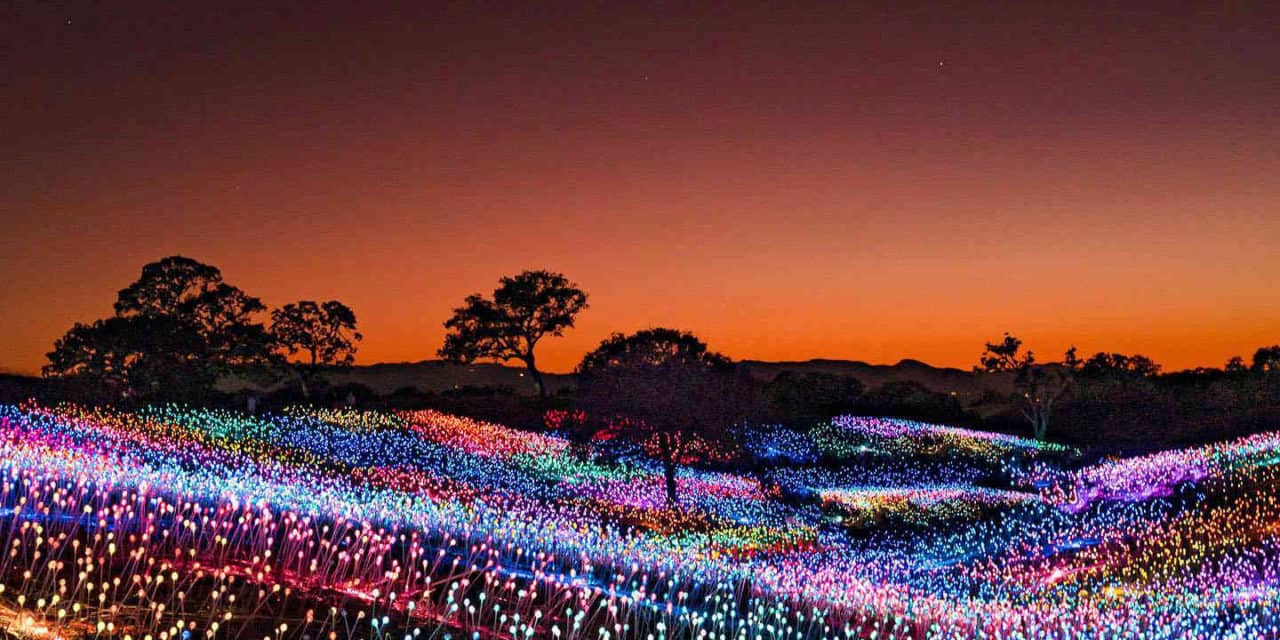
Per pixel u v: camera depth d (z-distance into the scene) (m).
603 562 18.97
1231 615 21.39
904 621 18.69
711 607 16.81
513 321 73.38
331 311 67.00
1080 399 64.50
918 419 64.94
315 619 11.87
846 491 42.91
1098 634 19.00
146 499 16.98
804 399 63.75
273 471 32.84
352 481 34.62
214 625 10.08
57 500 14.31
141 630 10.36
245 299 61.84
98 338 48.94
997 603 22.91
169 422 42.56
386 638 11.73
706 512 36.66
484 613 13.72
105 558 12.72
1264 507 32.34
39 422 35.84
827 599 18.77
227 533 15.45
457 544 18.31
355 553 15.70
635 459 43.53
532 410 56.75
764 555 29.44
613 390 40.81
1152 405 62.19
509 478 39.38
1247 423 53.94
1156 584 25.97
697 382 40.81
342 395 60.97
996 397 69.69
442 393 64.69
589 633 13.70
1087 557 30.11
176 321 54.62
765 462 47.94
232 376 61.94
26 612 10.30
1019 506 38.84
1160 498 36.22
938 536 34.88
